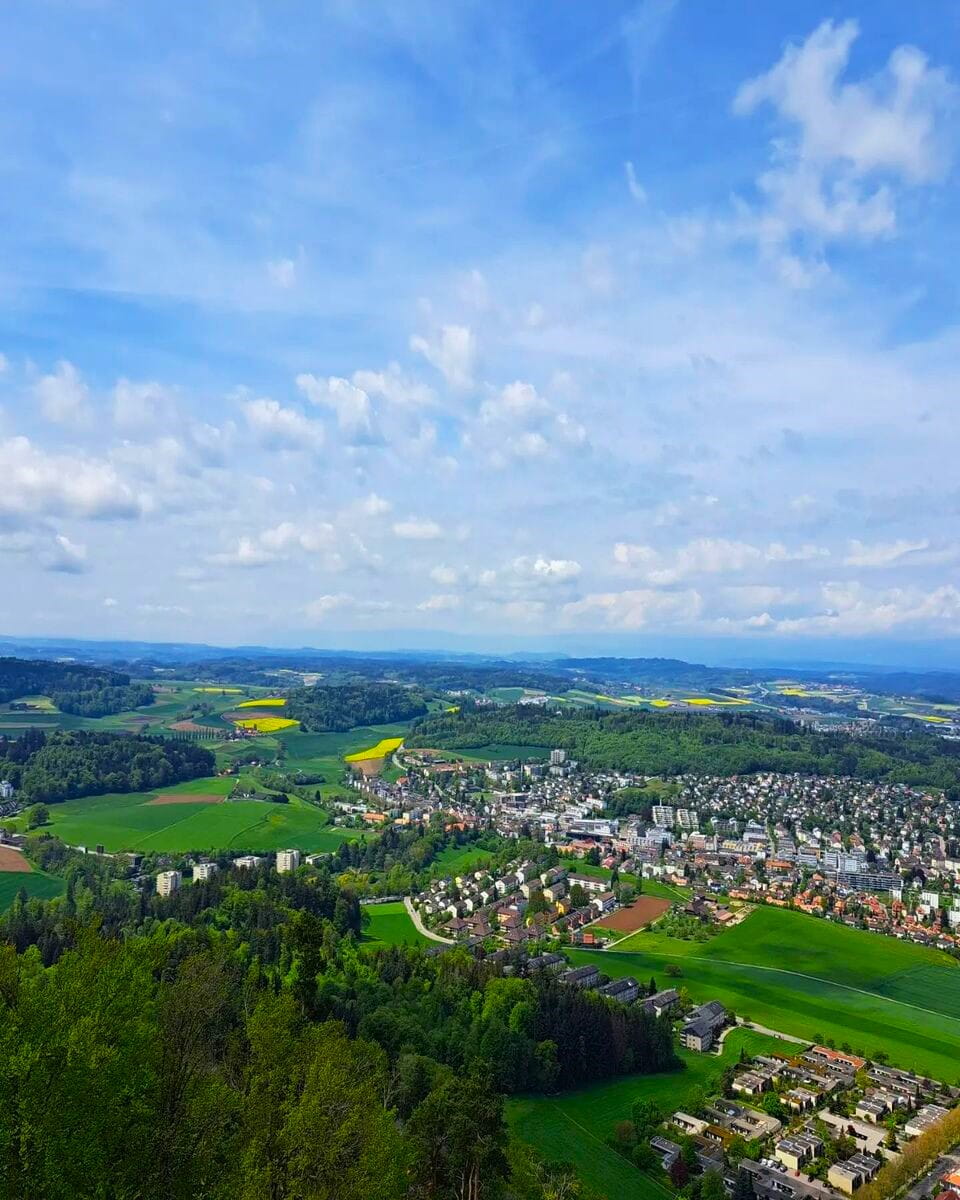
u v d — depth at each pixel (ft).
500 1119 254.27
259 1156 167.73
